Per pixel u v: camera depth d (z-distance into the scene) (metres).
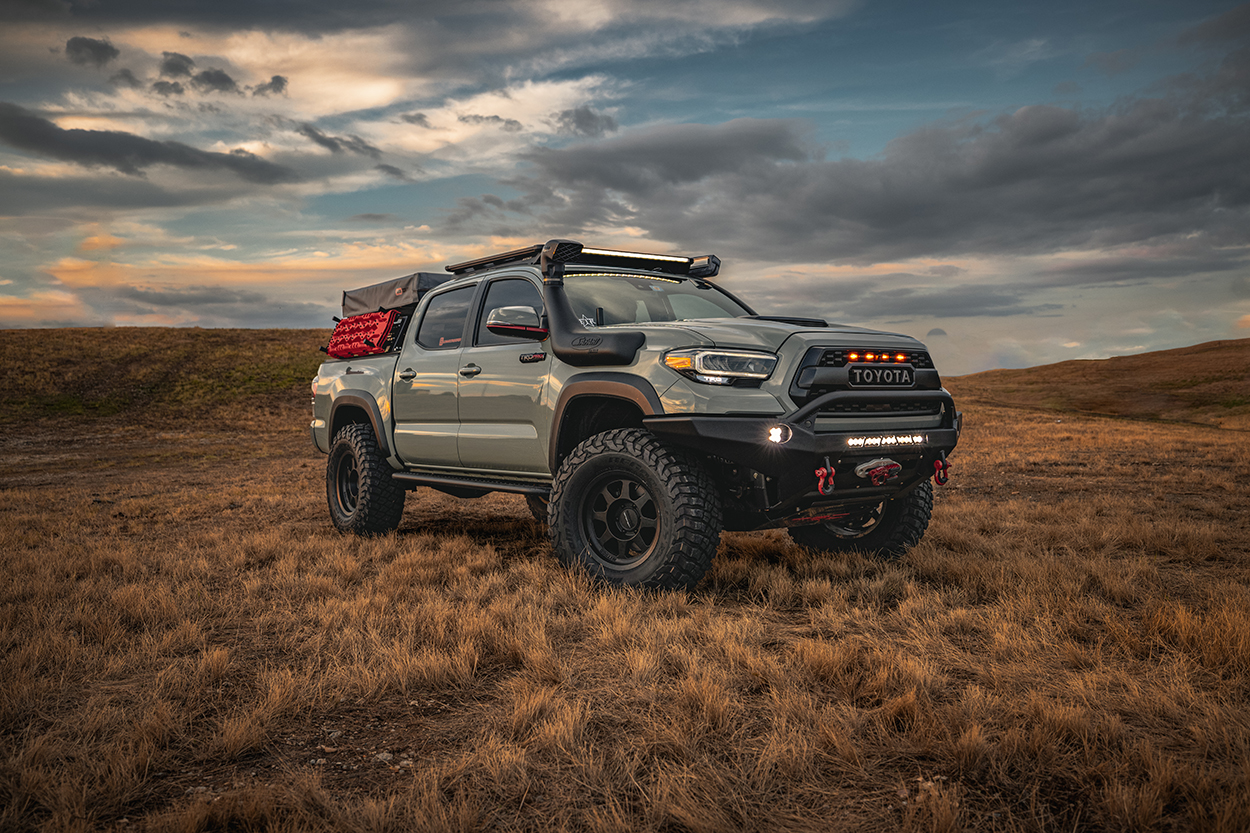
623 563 4.28
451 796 2.11
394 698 2.86
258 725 2.53
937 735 2.38
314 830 1.92
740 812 1.98
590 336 4.44
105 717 2.58
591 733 2.49
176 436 31.55
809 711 2.54
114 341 54.94
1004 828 1.90
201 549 5.98
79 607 4.01
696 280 5.86
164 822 1.92
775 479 4.02
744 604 4.11
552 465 4.72
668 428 4.02
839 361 4.12
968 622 3.54
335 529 7.06
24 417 35.03
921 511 5.04
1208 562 4.95
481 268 5.91
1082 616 3.62
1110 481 10.28
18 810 2.03
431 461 5.88
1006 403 50.84
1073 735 2.34
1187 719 2.46
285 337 62.22
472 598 4.16
